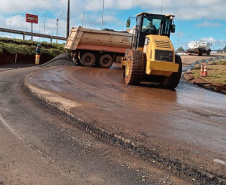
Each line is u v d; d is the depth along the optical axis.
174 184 2.86
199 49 38.28
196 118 5.71
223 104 7.91
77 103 6.21
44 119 5.10
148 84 11.17
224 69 21.17
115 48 18.89
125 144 3.91
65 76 11.70
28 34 25.09
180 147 3.69
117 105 6.39
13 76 10.92
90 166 3.17
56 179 2.82
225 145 3.98
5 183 2.68
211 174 2.97
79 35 17.97
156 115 5.65
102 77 12.56
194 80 14.76
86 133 4.41
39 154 3.44
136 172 3.08
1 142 3.78
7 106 5.92
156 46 9.49
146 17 10.84
